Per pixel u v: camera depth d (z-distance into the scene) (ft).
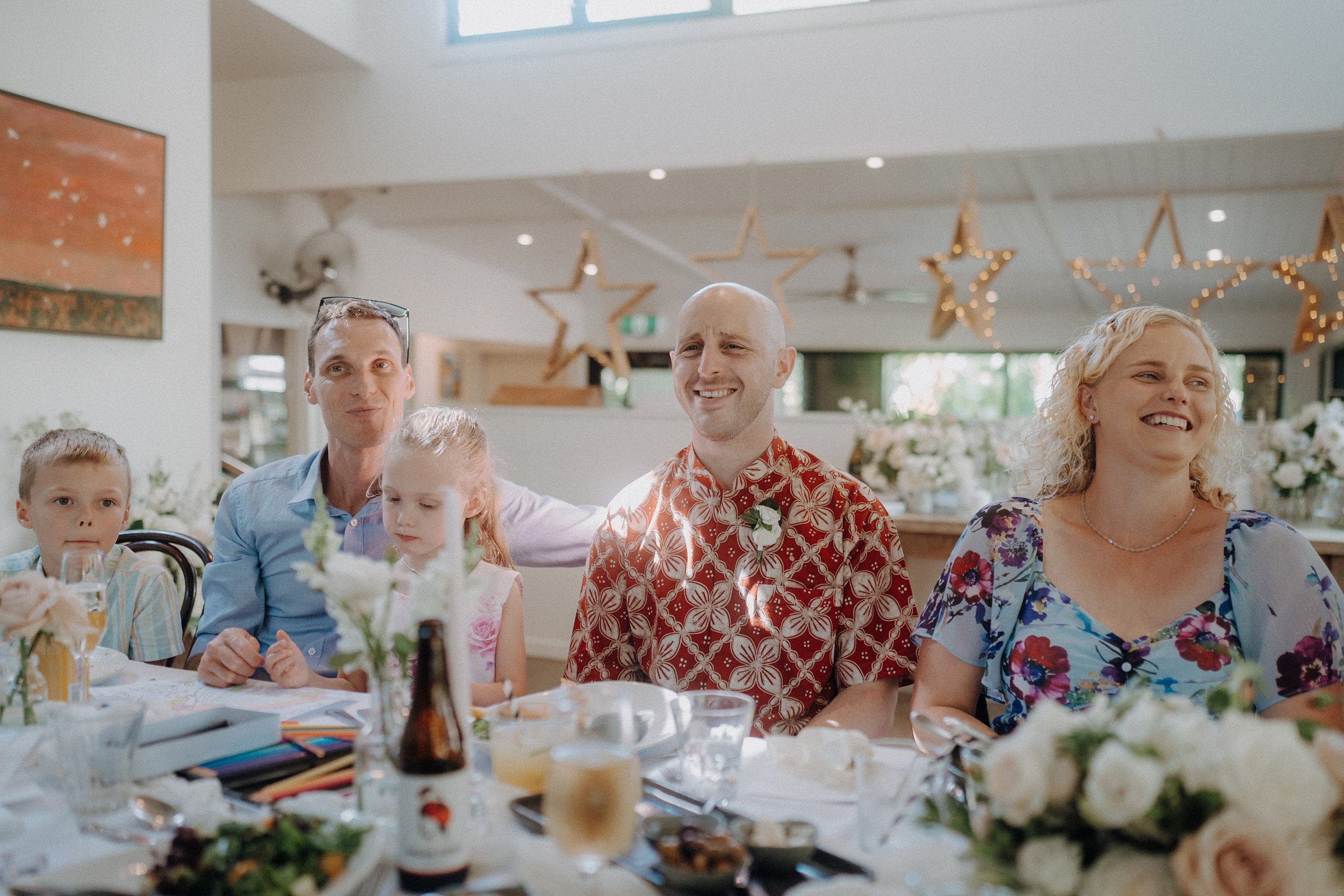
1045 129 14.55
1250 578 4.51
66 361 10.62
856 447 13.96
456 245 30.66
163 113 11.85
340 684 5.15
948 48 14.97
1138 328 4.78
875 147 15.37
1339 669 4.33
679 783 3.50
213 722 3.76
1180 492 4.76
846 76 15.49
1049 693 4.66
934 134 15.06
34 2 10.24
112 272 11.02
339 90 18.20
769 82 15.89
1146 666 4.51
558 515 6.72
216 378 20.70
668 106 16.42
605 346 41.47
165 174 11.76
